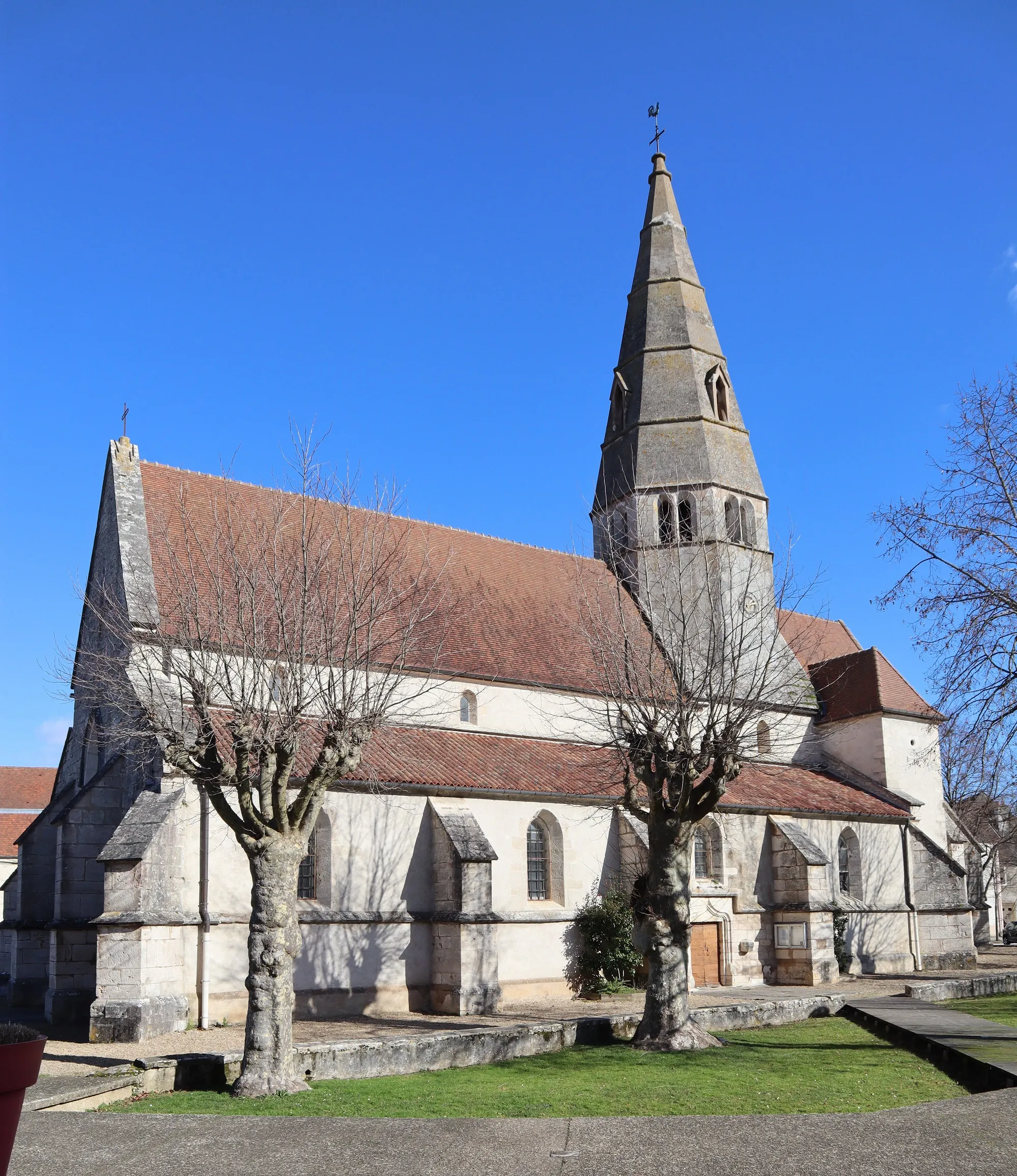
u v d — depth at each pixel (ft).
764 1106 49.11
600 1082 56.29
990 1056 55.26
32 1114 45.68
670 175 155.22
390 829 93.09
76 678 90.63
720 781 73.72
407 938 91.61
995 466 83.20
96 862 92.53
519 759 106.11
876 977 122.01
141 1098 54.34
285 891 59.36
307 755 86.58
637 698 81.35
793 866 116.26
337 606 73.41
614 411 147.23
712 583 108.47
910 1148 37.19
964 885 134.72
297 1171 36.35
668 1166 35.76
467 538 127.85
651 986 71.10
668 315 145.48
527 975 97.81
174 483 104.01
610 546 110.83
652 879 73.67
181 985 79.46
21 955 99.40
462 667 108.27
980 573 83.15
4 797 259.39
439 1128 41.96
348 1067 59.41
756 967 113.50
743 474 140.56
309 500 108.47
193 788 83.05
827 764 140.87
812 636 158.71
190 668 66.80
